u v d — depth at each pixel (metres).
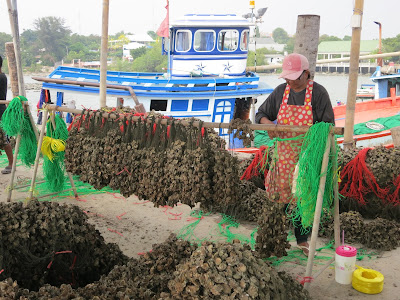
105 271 3.88
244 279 2.84
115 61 67.56
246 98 14.36
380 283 3.80
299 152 4.09
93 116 4.83
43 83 12.66
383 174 5.23
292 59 3.82
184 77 13.05
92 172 4.77
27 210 3.60
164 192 4.36
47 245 3.54
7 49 12.38
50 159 5.75
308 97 3.95
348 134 7.11
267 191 4.32
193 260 3.01
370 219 5.51
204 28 12.76
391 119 12.38
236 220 5.53
